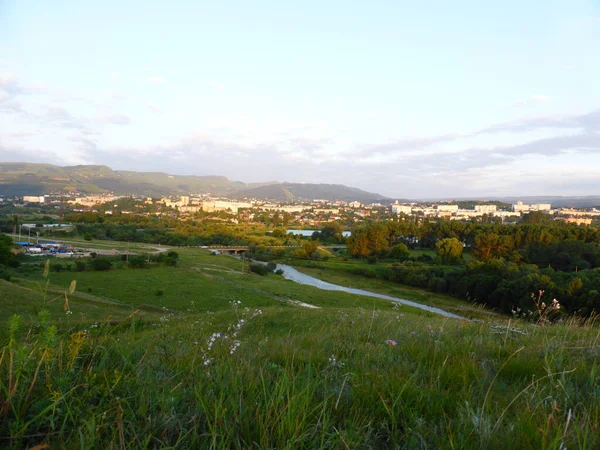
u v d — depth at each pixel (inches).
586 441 79.8
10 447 70.7
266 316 459.8
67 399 85.4
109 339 134.8
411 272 2603.3
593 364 146.0
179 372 115.2
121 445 70.4
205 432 79.7
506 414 103.0
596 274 1520.7
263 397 98.8
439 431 91.0
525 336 224.2
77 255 3016.7
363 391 109.7
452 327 273.7
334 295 1820.9
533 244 2903.5
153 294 1637.6
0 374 88.4
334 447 80.5
